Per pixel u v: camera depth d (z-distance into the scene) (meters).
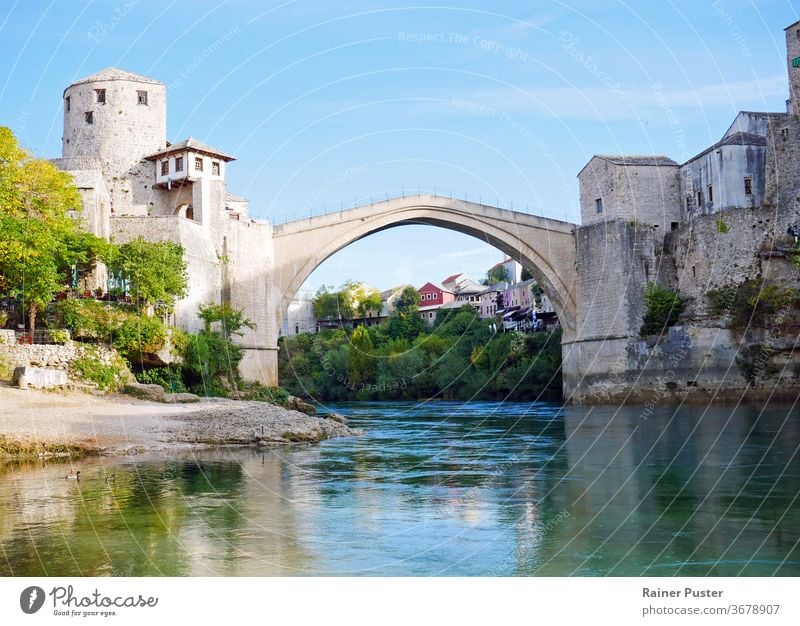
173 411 36.97
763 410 49.88
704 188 65.88
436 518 17.97
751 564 14.34
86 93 62.38
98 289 46.28
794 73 65.31
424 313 117.56
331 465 26.95
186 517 17.75
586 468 26.03
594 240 70.06
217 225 59.34
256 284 62.44
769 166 62.00
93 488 21.08
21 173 43.62
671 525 17.11
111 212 56.78
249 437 32.59
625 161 68.81
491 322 89.19
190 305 53.50
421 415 58.12
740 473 23.86
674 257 67.00
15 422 29.81
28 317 41.56
